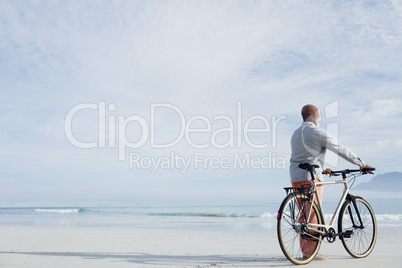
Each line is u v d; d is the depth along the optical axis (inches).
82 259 166.4
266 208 1151.0
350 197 168.2
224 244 235.6
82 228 377.4
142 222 508.4
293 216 152.6
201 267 144.1
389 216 528.4
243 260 163.2
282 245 146.3
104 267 144.9
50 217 675.4
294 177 163.6
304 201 154.8
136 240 259.9
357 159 158.7
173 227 409.1
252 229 381.1
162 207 1277.1
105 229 361.1
